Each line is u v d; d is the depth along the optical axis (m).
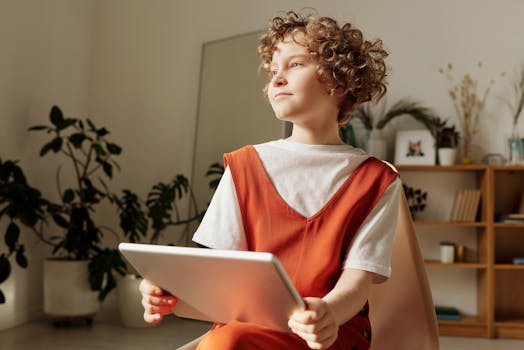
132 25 4.98
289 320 0.85
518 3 4.60
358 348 1.05
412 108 4.58
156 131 4.87
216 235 1.12
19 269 4.05
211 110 4.66
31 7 4.16
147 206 4.44
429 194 4.63
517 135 4.53
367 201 1.08
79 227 3.95
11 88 3.97
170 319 4.29
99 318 4.28
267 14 4.79
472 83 4.61
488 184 4.25
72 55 4.70
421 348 1.21
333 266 1.05
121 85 4.95
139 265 0.95
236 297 0.88
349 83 1.10
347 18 4.74
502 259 4.52
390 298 1.23
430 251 4.61
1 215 3.58
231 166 1.15
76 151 4.70
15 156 4.02
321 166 1.10
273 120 4.21
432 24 4.66
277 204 1.09
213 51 4.75
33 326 3.95
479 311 4.47
